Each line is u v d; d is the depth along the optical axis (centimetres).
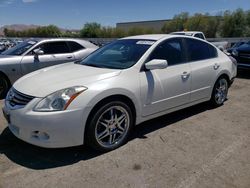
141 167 322
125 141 381
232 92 700
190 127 445
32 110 318
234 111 531
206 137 408
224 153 358
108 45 482
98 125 344
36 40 731
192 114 509
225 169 319
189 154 355
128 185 288
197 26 5953
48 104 316
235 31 5556
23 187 283
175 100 439
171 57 438
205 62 497
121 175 306
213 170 317
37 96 323
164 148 371
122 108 364
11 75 654
